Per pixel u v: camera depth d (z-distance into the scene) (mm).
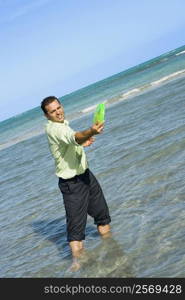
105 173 8867
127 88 42250
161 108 15344
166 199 6223
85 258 5234
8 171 14570
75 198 5320
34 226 7258
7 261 6062
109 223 6066
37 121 45062
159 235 5172
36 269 5438
